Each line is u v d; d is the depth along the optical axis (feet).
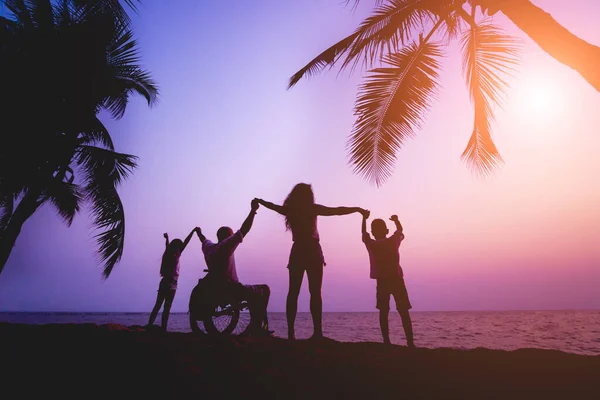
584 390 7.69
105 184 36.91
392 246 15.69
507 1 13.53
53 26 29.89
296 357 9.25
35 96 28.45
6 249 32.01
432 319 219.82
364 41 20.83
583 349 49.57
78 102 30.99
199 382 7.52
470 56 21.89
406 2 19.92
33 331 10.68
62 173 34.68
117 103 41.57
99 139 39.17
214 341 10.50
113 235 37.96
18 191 31.60
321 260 14.02
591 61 12.42
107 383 7.45
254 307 15.05
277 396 7.17
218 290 14.53
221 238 15.87
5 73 27.35
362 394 7.41
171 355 8.77
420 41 22.81
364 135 22.85
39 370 7.91
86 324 12.56
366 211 15.10
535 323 157.17
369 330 104.99
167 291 19.86
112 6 17.76
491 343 58.80
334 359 9.24
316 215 14.52
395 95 22.81
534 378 8.33
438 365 9.09
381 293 15.39
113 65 35.17
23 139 28.55
